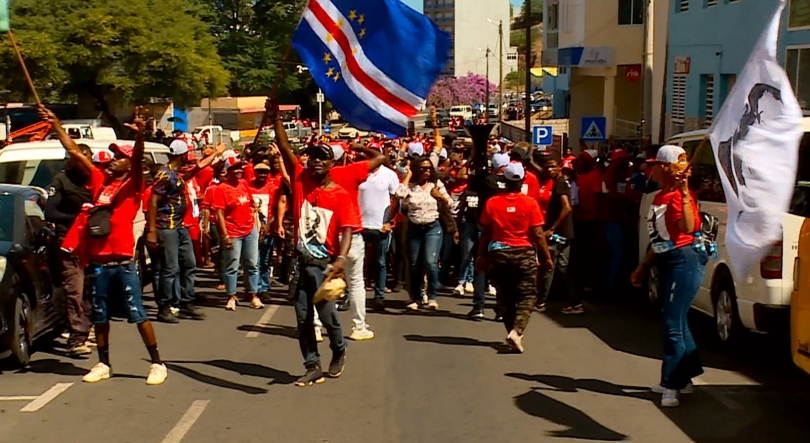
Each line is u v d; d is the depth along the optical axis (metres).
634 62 37.19
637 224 12.22
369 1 8.62
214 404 7.48
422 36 8.68
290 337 10.16
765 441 6.51
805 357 6.73
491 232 9.38
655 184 11.46
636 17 37.03
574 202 12.83
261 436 6.66
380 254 11.64
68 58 48.56
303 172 7.89
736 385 8.04
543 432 6.74
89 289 8.06
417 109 8.79
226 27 77.06
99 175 7.99
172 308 11.36
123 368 8.72
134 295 8.02
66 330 10.41
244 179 12.70
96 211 7.87
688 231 7.12
